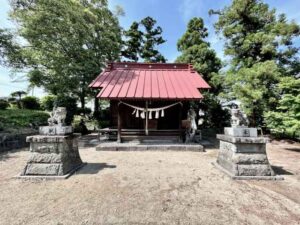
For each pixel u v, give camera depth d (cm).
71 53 1287
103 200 359
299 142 1075
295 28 1031
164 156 749
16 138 890
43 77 1184
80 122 1395
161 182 457
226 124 1509
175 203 350
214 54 1434
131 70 1227
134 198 369
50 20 1129
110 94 877
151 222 288
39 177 468
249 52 1229
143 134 1012
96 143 974
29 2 1133
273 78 1047
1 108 1488
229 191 406
